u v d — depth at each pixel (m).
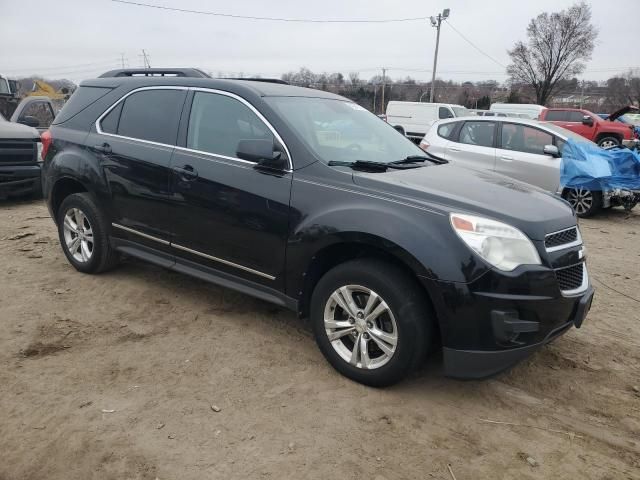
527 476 2.71
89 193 4.95
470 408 3.26
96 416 3.03
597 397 3.43
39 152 9.10
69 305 4.50
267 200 3.66
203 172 4.00
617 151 9.40
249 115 3.95
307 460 2.74
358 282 3.28
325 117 4.23
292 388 3.38
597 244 7.55
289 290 3.66
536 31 52.72
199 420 3.03
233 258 3.93
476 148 9.53
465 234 3.02
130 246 4.74
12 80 12.65
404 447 2.88
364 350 3.35
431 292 3.02
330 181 3.49
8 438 2.83
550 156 9.02
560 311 3.15
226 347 3.89
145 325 4.20
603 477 2.72
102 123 4.87
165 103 4.48
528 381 3.59
